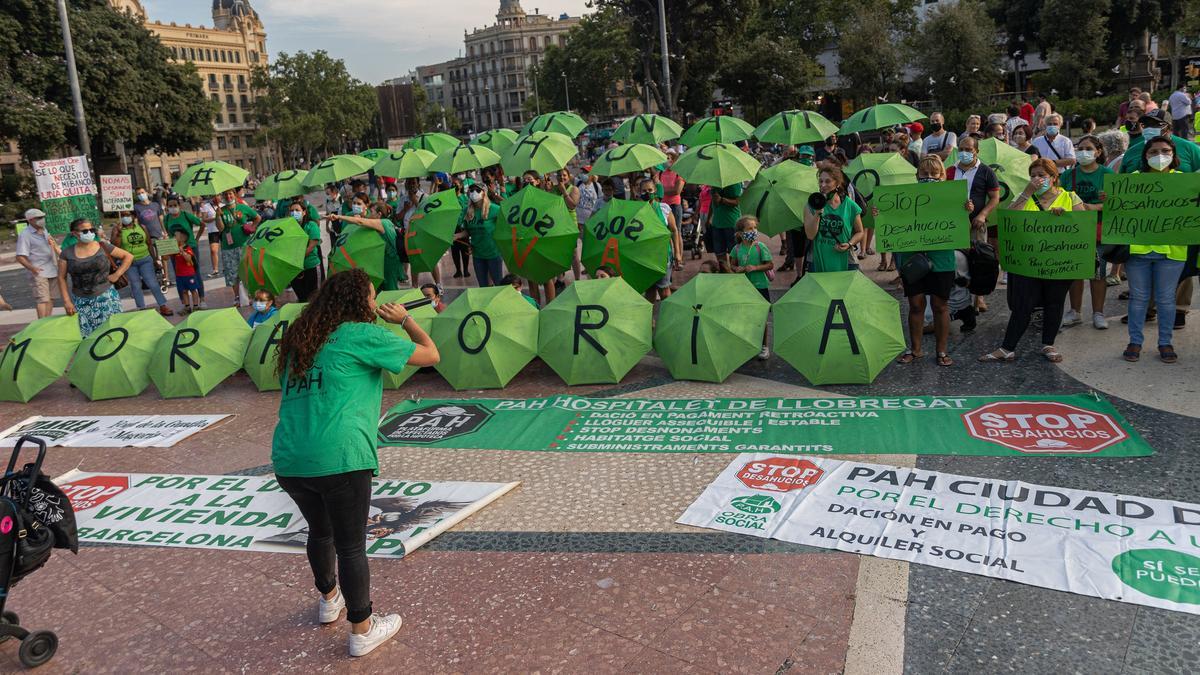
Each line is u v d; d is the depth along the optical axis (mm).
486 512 5031
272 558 4695
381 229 10484
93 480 6102
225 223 12555
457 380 7477
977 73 42281
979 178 7469
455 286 13148
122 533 5180
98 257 9719
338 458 3434
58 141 39625
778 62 49531
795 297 7117
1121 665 3229
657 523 4664
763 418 6164
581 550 4445
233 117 118000
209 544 4934
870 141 34500
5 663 3861
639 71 55031
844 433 5707
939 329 7047
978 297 8586
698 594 3922
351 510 3543
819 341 6738
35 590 4566
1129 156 7551
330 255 10773
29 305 15281
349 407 3514
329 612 3949
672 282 11539
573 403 6867
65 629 4141
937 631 3508
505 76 163625
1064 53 41625
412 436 6430
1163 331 6613
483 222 10539
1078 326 7863
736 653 3457
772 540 4359
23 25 39312
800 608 3740
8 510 3713
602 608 3875
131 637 4020
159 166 101750
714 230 10703
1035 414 5738
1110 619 3494
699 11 48500
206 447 6672
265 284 10250
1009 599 3686
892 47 46875
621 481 5273
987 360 7098
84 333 9781
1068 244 6512
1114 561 3879
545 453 5863
